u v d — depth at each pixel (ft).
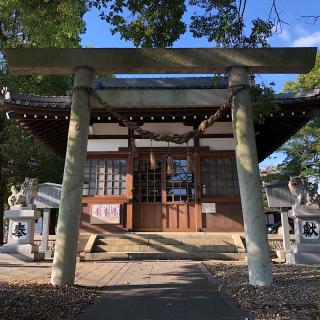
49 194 39.29
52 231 56.85
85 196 41.75
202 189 41.96
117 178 42.39
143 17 24.63
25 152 61.36
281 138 47.29
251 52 22.13
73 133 21.29
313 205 33.65
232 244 36.45
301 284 20.22
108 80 45.27
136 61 21.98
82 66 21.97
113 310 15.70
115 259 33.91
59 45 34.01
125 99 24.32
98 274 25.21
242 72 22.11
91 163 42.88
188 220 41.50
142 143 43.06
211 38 23.93
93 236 38.22
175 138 23.93
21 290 18.04
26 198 36.04
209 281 22.27
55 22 32.32
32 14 31.27
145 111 39.29
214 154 42.50
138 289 20.07
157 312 15.38
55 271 19.90
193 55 22.04
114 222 40.78
